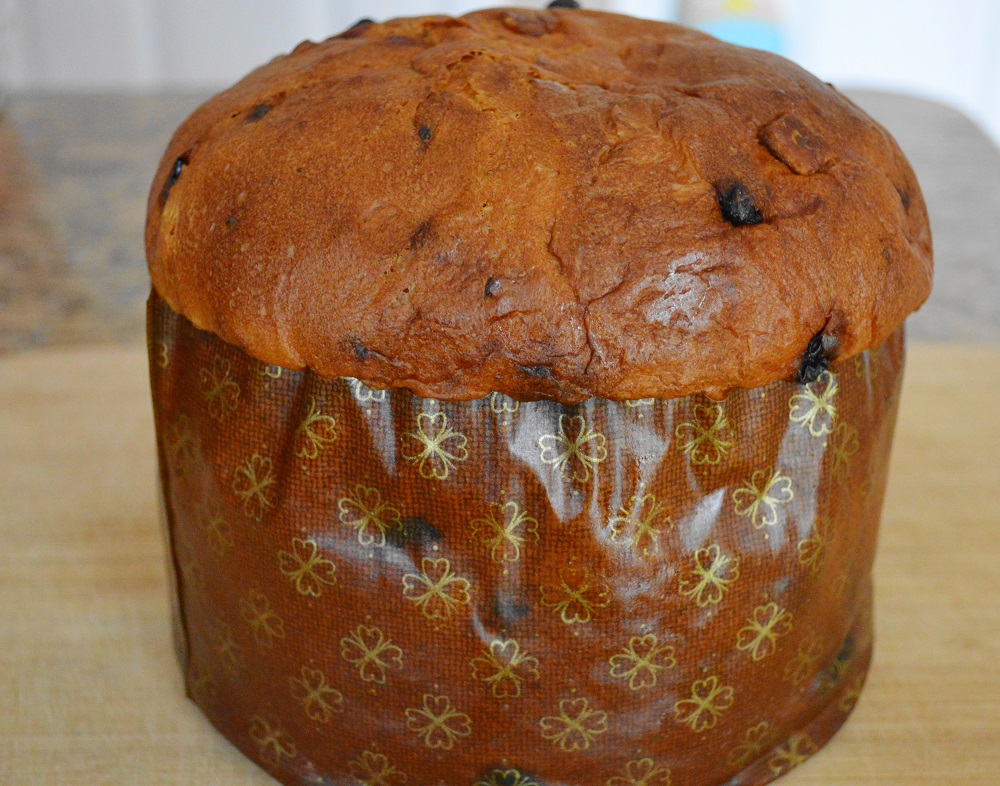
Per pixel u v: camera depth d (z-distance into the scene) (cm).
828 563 34
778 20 96
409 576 32
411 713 33
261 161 32
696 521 32
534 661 32
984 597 42
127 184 70
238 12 92
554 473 31
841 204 31
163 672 39
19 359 53
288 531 32
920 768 36
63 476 47
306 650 33
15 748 36
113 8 91
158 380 34
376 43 34
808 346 31
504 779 33
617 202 30
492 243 30
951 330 57
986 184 72
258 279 31
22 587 42
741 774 35
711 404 31
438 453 31
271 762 35
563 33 36
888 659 40
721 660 33
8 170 71
